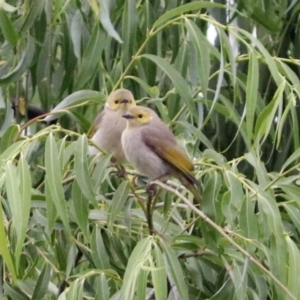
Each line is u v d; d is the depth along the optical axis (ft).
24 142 28.66
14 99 43.55
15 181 27.50
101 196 35.14
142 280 26.86
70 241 34.09
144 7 40.88
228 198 30.01
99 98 34.99
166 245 28.55
